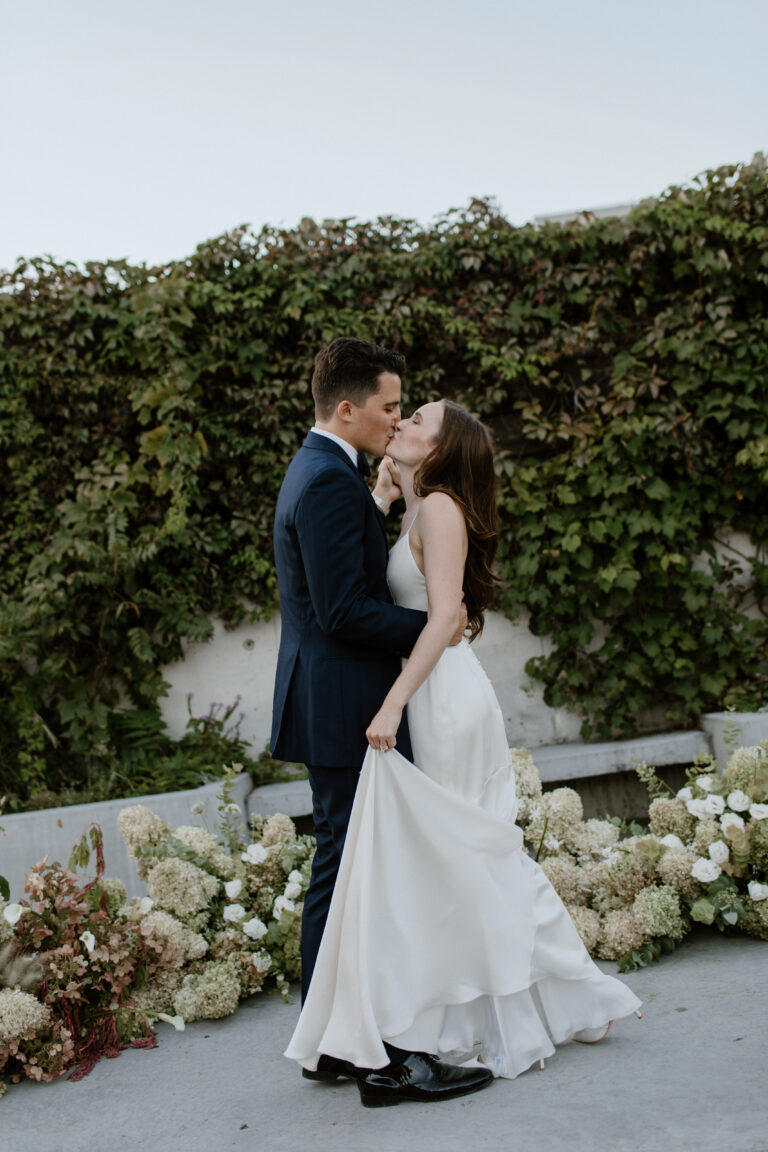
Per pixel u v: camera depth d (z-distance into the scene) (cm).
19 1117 243
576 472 531
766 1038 236
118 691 514
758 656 548
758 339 538
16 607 484
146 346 511
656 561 539
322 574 225
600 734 543
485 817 229
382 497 302
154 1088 254
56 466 519
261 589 526
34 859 428
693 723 546
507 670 548
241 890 347
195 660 526
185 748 510
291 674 242
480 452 250
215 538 523
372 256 530
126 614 510
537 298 544
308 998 226
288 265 525
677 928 317
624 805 529
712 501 547
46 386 516
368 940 217
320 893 242
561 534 539
